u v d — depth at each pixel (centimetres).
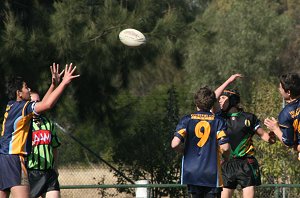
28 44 4650
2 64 4725
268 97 5006
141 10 5016
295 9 13288
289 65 11306
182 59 5700
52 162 2911
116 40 4875
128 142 5347
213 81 10512
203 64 10531
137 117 5641
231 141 3048
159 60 5719
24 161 2481
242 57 10538
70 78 2309
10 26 4522
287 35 11100
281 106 4962
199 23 5403
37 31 4825
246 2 11038
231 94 3072
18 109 2447
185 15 5766
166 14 5128
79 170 6012
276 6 12400
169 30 5075
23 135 2469
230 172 3056
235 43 10756
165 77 8069
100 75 5244
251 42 10738
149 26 5134
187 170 2619
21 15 5100
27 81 4762
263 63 10656
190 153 2623
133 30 3712
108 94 5569
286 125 2420
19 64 4722
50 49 4831
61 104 5312
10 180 2458
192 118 2628
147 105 5684
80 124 5775
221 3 11881
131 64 5362
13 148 2458
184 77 10488
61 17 4756
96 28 4875
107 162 5425
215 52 10488
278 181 4822
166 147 5253
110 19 4894
